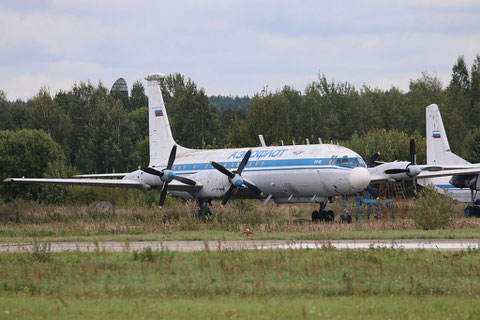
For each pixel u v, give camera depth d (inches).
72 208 7160.4
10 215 6628.9
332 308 1897.1
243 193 5541.3
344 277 2396.7
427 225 4407.0
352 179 4936.0
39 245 3420.3
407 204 6333.7
